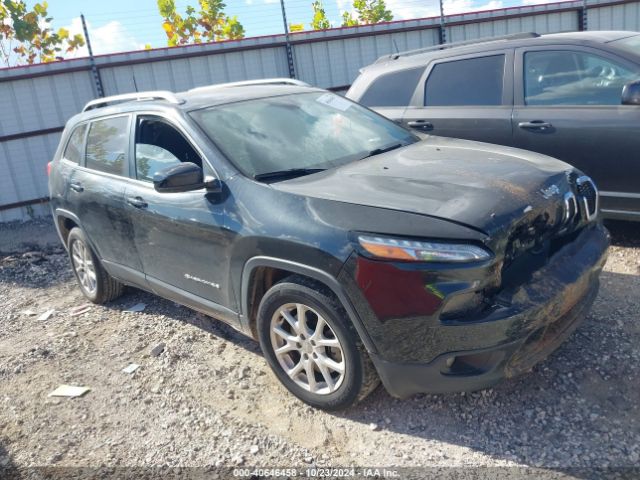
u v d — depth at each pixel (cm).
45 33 1485
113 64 1068
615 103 485
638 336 357
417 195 298
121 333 461
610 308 396
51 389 388
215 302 372
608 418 292
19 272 680
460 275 265
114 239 449
